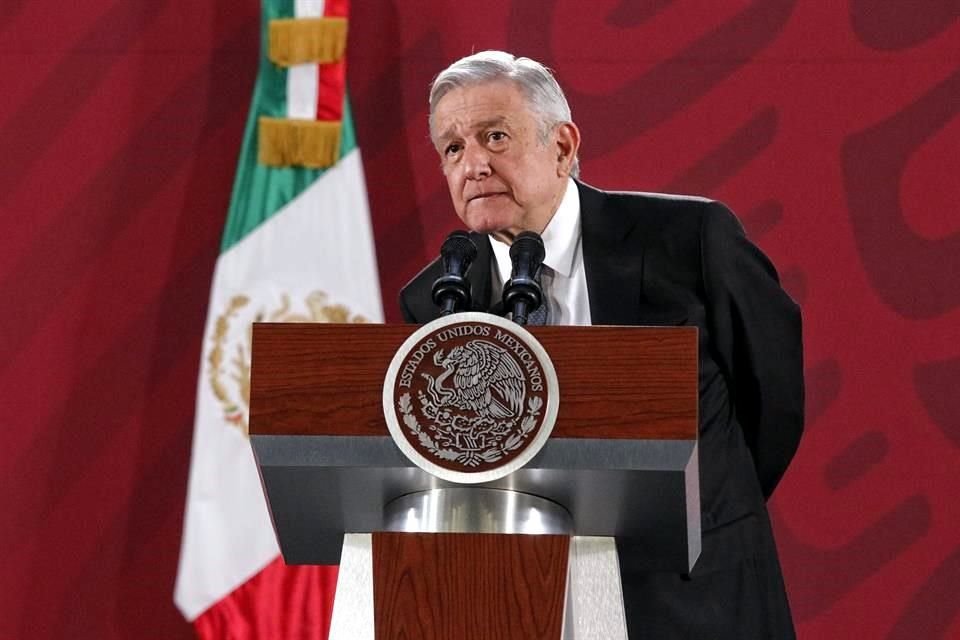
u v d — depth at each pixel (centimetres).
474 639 751
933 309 1820
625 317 1081
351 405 786
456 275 905
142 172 1950
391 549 764
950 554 1742
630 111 1928
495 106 1078
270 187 1894
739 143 1905
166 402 1881
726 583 1012
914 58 1908
